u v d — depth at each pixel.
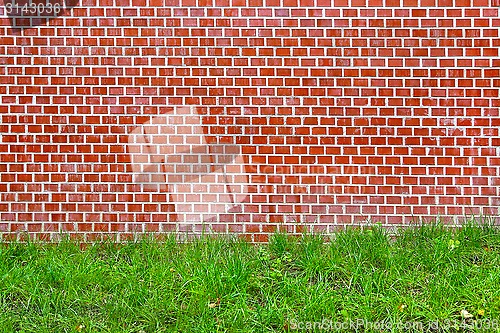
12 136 6.11
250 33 6.06
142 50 6.08
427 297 4.98
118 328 4.73
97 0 6.06
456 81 6.03
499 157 6.04
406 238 5.86
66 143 6.11
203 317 4.80
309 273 5.34
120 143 6.11
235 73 6.08
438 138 6.05
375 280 5.18
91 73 6.08
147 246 5.87
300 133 6.09
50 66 6.08
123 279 5.29
